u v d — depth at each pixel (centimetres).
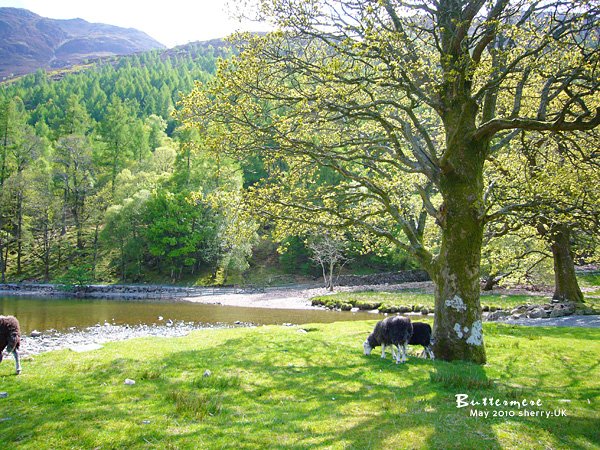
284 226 1616
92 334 2553
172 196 7100
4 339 1039
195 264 7588
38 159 8631
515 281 3703
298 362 1232
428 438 638
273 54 1369
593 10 1076
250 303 4794
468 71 1211
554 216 1384
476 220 1293
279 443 622
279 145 1448
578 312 2548
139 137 10181
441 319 1308
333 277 6731
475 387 956
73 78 18412
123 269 7175
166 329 2817
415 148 1438
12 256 7694
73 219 8400
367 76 1362
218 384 971
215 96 1356
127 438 644
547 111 1786
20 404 812
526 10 1298
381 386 969
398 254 6456
